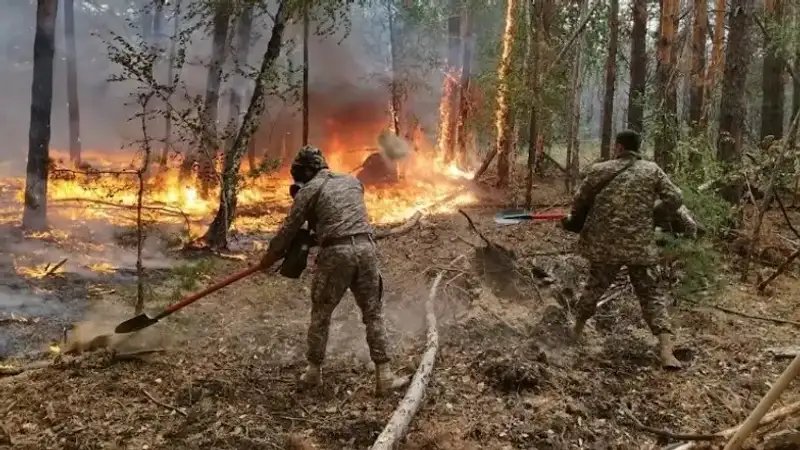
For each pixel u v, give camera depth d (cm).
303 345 523
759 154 890
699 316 600
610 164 513
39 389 436
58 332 562
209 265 758
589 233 516
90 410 411
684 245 591
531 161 1093
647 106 1105
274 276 738
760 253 804
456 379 459
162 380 455
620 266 510
